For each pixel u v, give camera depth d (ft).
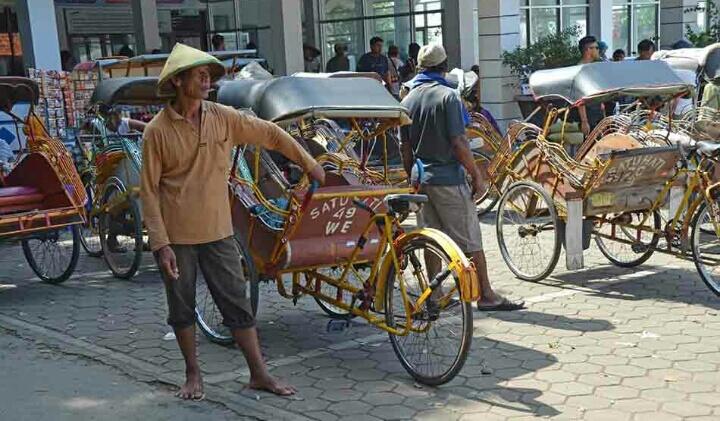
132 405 15.07
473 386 15.29
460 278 14.48
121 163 24.02
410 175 19.48
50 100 35.96
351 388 15.47
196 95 14.19
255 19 65.82
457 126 18.47
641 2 63.98
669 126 23.36
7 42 55.57
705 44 53.01
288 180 18.90
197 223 14.64
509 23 46.60
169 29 66.08
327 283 18.35
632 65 22.70
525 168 22.67
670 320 18.52
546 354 16.72
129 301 22.08
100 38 62.69
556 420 13.69
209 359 17.31
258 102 17.63
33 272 25.95
